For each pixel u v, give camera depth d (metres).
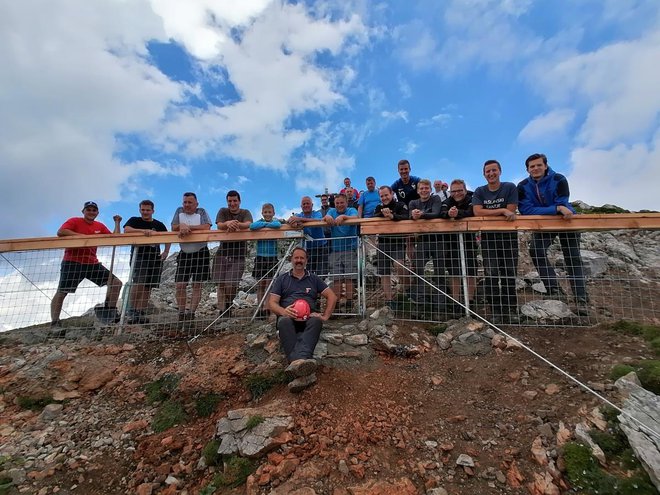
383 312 5.55
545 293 6.15
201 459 3.59
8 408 4.62
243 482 3.21
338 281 6.46
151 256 6.56
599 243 8.75
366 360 4.72
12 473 3.57
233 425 3.70
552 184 5.65
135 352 5.56
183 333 5.99
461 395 4.03
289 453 3.37
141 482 3.50
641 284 6.59
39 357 5.41
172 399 4.59
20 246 6.41
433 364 4.61
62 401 4.71
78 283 6.46
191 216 6.84
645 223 5.05
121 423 4.35
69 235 6.55
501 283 5.59
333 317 5.93
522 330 4.96
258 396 4.34
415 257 5.94
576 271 5.32
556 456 3.03
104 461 3.79
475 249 5.72
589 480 2.77
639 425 2.96
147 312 6.58
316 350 4.76
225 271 6.34
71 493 3.44
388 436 3.52
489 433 3.45
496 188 5.86
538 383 3.96
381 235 6.08
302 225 6.12
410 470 3.15
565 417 3.40
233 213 6.79
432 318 5.57
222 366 4.88
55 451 3.91
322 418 3.75
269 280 6.28
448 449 3.31
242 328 5.90
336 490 2.97
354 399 4.02
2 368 5.19
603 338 4.53
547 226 5.36
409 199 7.16
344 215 6.18
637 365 3.81
